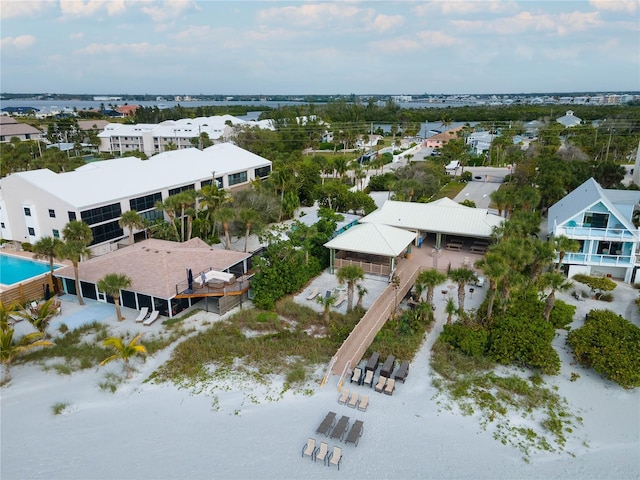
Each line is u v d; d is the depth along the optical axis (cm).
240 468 2078
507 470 2083
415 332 3194
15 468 2089
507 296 3172
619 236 3862
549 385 2691
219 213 4600
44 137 14588
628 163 10056
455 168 9588
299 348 2994
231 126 13275
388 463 2114
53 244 3675
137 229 4988
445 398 2570
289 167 6956
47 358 2947
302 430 2320
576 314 3462
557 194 5728
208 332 3203
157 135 12925
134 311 3569
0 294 3466
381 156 10419
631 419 2419
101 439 2270
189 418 2416
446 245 4934
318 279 4150
